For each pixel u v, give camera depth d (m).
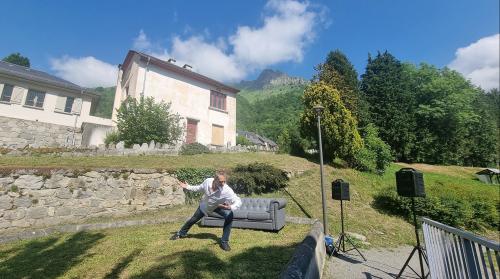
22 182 7.76
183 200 11.27
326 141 19.20
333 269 6.36
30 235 6.48
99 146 14.91
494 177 26.91
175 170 11.34
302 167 16.75
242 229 7.95
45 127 21.33
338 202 12.98
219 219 8.03
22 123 20.41
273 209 7.87
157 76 22.52
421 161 35.44
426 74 40.06
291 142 21.41
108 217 9.14
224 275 4.16
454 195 13.17
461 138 38.28
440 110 35.81
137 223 8.12
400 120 33.22
